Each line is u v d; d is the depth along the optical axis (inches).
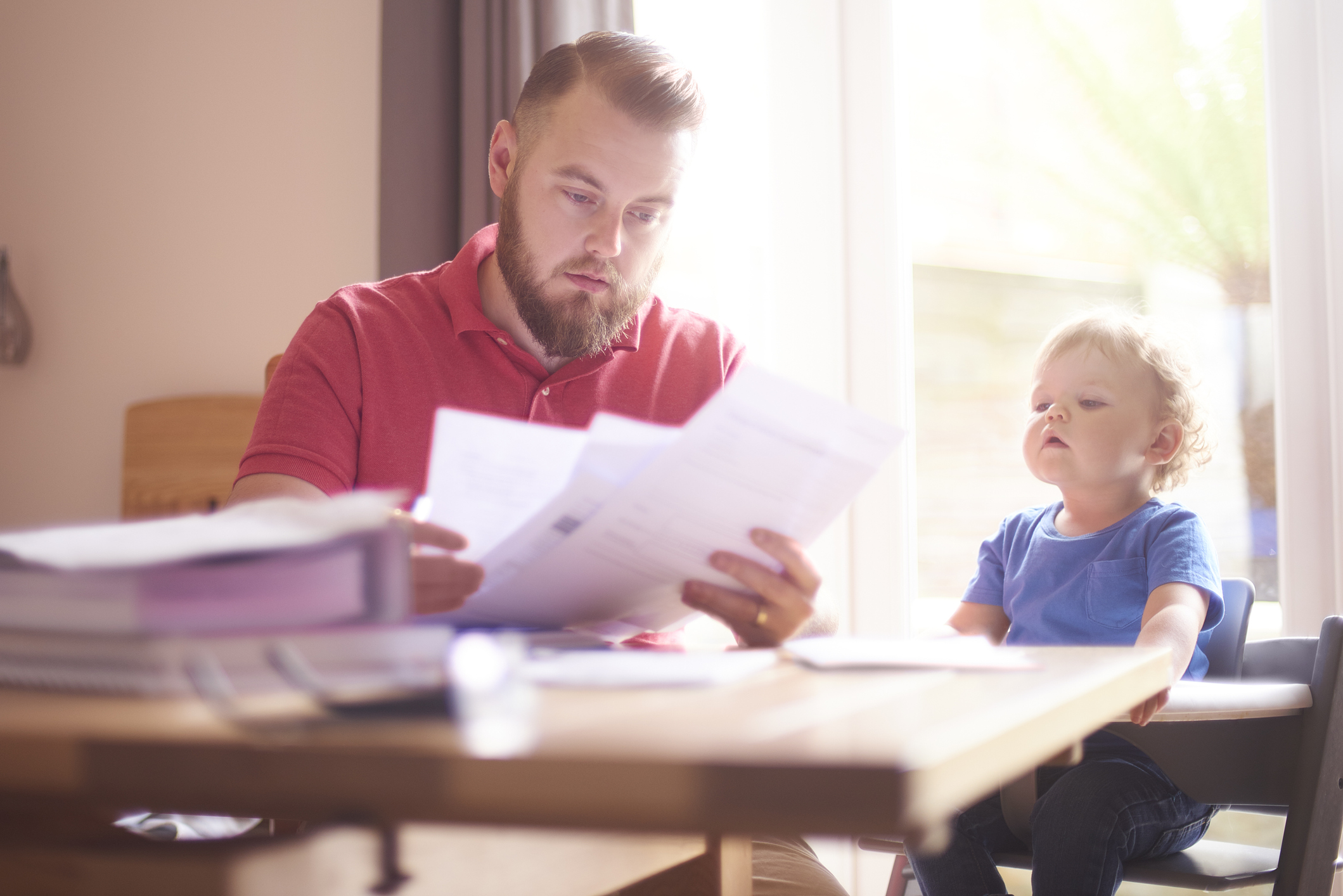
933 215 83.4
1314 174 72.8
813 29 83.7
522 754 12.1
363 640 15.9
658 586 27.3
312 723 13.4
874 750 11.9
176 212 95.2
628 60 42.3
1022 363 81.4
